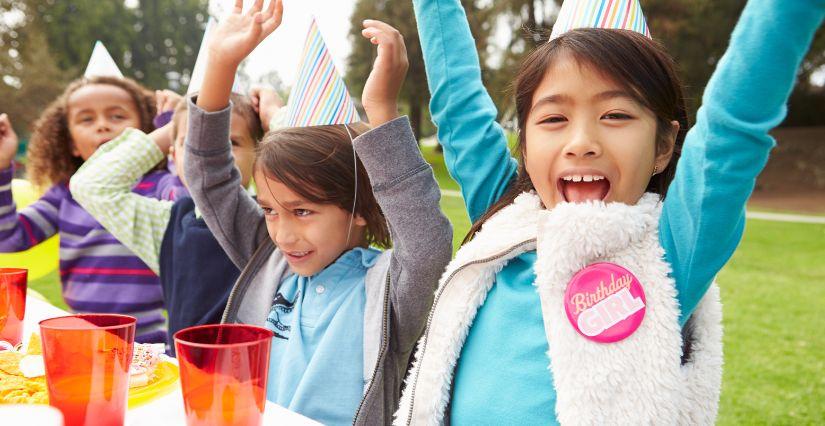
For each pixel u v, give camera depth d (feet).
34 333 3.70
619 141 2.99
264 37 4.67
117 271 7.23
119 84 8.13
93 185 6.40
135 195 6.49
